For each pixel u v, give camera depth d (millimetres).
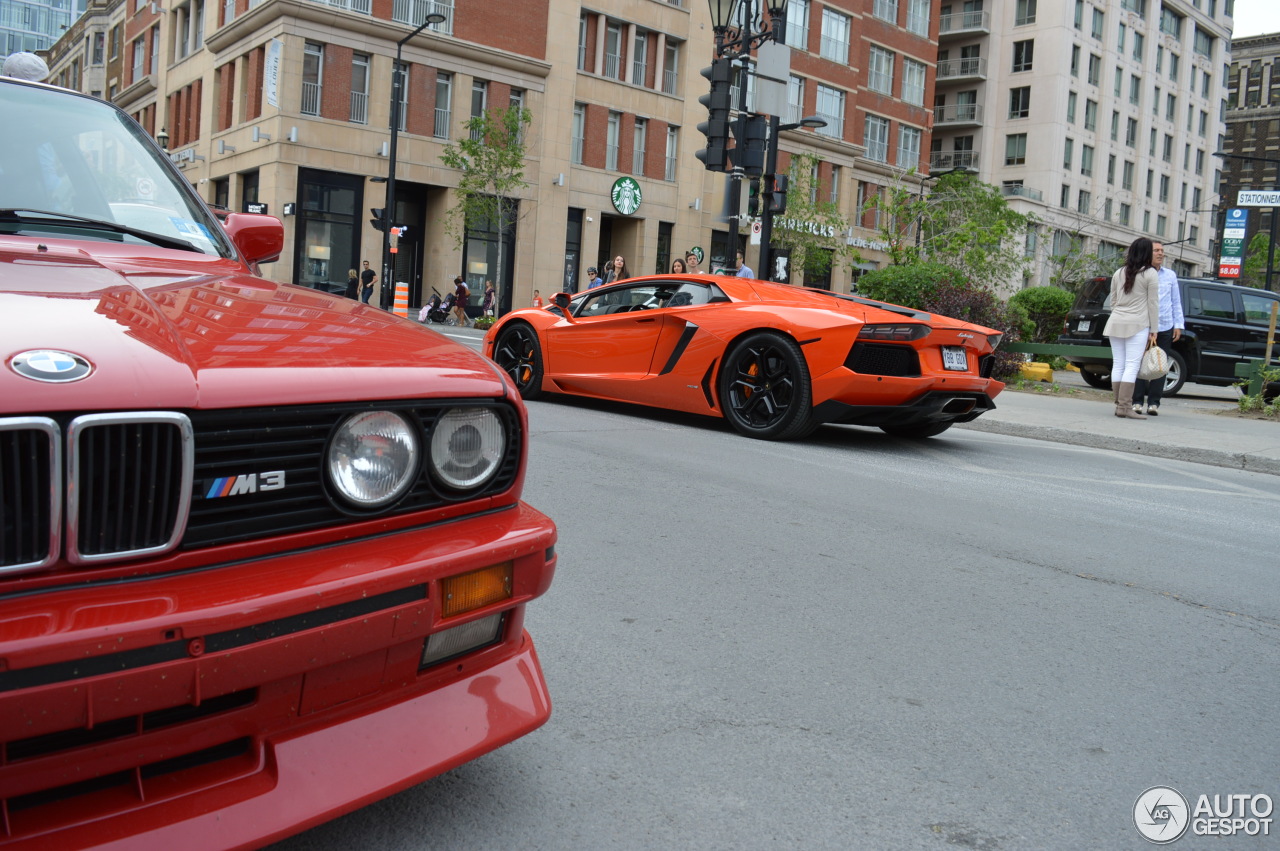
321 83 28156
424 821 1901
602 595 3305
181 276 2164
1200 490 6277
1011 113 55906
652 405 7383
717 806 2041
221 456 1465
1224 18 68750
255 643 1440
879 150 45500
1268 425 9633
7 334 1398
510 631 1887
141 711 1349
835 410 6461
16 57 3047
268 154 28219
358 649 1568
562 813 1969
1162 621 3463
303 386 1550
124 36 44938
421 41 29391
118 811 1400
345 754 1602
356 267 29375
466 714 1773
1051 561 4168
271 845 1780
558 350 7930
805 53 40438
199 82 34844
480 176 28734
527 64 31609
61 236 2350
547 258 33000
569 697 2514
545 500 4551
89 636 1282
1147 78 61250
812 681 2723
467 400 1756
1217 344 13969
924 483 5730
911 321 6297
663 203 36125
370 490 1625
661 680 2656
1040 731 2502
